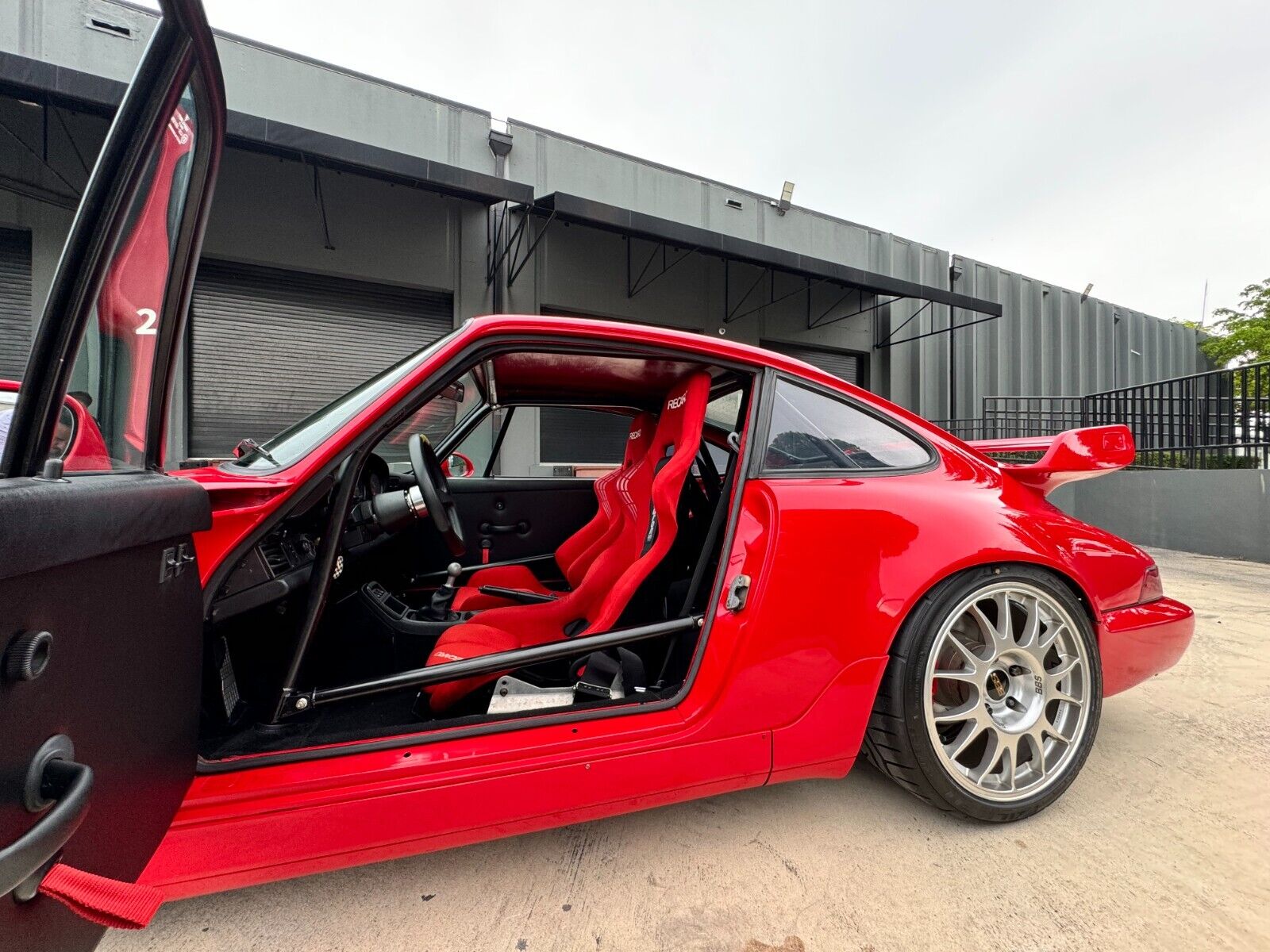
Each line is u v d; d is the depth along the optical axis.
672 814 1.33
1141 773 1.51
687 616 1.29
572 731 1.06
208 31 0.57
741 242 6.29
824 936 0.97
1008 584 1.27
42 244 4.64
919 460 1.42
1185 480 5.57
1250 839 1.24
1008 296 10.35
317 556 1.04
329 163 5.14
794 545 1.17
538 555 2.44
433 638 1.46
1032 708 1.31
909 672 1.19
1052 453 1.42
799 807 1.36
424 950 0.95
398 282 5.89
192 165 0.68
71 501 0.52
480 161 6.12
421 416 1.88
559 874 1.13
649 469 1.53
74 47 4.59
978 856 1.18
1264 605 3.33
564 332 1.18
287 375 5.59
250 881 0.87
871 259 8.89
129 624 0.63
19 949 0.48
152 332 0.71
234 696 1.06
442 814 0.94
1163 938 0.97
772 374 1.34
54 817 0.44
